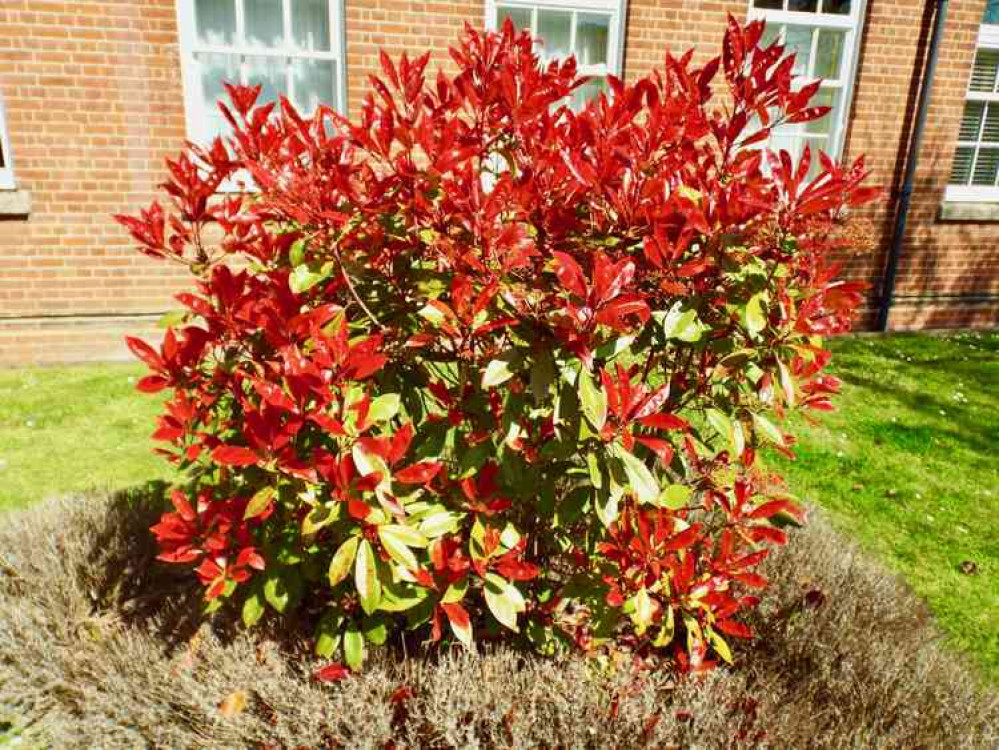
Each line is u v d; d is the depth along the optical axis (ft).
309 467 5.68
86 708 7.18
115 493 10.65
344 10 18.94
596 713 6.64
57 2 17.38
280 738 6.51
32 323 18.92
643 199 6.07
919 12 22.36
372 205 6.37
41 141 18.04
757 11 21.50
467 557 6.84
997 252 25.48
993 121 25.63
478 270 5.92
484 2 19.61
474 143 6.89
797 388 7.38
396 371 7.09
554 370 5.93
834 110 23.41
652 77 21.02
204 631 7.61
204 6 19.06
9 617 8.06
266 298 6.45
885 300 24.67
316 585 8.21
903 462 14.97
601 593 7.07
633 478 5.94
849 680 7.39
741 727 6.63
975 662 8.71
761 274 6.67
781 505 7.00
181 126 18.66
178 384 6.60
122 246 19.01
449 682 6.75
